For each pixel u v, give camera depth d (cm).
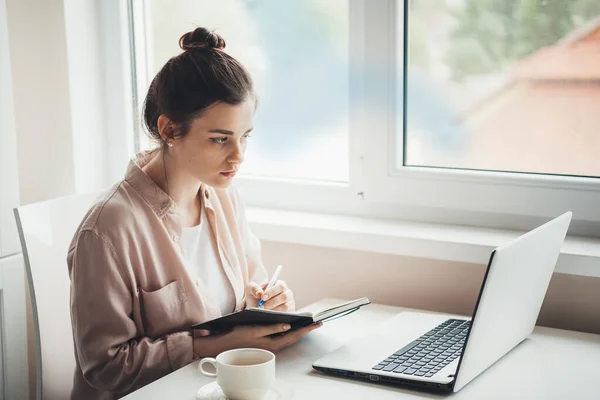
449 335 142
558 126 169
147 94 143
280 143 200
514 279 123
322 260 186
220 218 157
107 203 138
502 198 175
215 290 154
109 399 141
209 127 136
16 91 204
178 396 119
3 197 172
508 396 119
